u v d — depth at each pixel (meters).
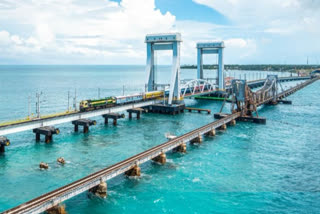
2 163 70.44
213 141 93.56
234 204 53.56
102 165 70.12
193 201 54.16
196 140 90.94
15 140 91.06
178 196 55.75
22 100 179.38
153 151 69.50
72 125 114.06
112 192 56.38
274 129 111.56
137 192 56.66
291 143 92.38
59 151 80.25
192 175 65.38
